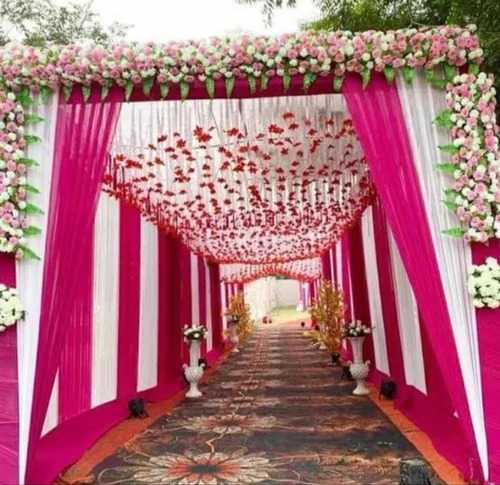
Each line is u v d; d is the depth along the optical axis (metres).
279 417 5.04
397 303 5.40
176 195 5.85
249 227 7.65
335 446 3.91
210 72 3.12
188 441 4.26
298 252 10.98
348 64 3.11
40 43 5.74
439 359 2.97
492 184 2.99
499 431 2.87
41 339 3.05
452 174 3.08
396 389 5.60
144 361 6.11
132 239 5.83
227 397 6.32
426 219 3.06
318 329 12.70
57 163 3.19
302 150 4.68
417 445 3.84
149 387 6.25
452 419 3.65
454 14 3.56
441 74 3.16
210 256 10.27
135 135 4.30
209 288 11.16
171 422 5.02
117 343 5.44
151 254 6.51
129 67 3.11
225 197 6.02
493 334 2.95
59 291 3.11
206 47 3.09
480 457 2.86
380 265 5.80
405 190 3.08
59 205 3.16
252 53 3.08
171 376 7.26
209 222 7.02
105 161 3.20
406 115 3.13
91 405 4.71
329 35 3.09
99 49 3.10
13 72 3.13
